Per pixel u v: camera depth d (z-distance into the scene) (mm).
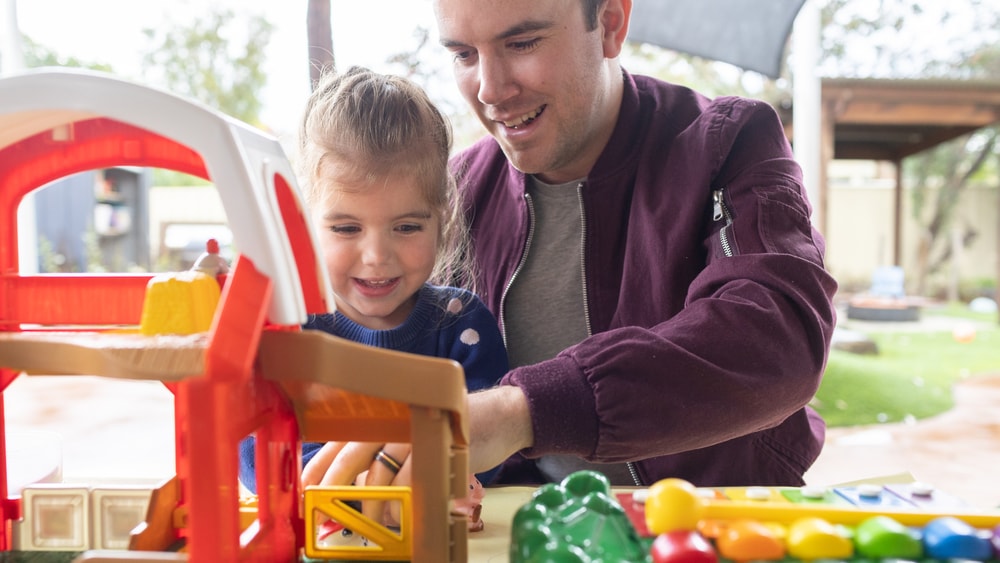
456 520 505
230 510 445
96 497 605
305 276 552
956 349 5988
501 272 1156
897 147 8664
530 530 456
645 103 1087
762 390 688
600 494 492
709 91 7137
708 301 739
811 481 3010
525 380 645
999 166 12031
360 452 689
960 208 10938
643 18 2400
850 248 10508
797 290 773
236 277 451
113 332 526
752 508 509
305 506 579
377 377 476
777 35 2371
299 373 474
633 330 689
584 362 657
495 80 932
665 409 647
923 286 10820
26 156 565
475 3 902
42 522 607
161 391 4375
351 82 979
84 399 4141
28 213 1826
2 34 2379
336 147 913
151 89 455
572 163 1087
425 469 492
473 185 1204
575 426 631
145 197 8391
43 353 453
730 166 953
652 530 482
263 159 499
